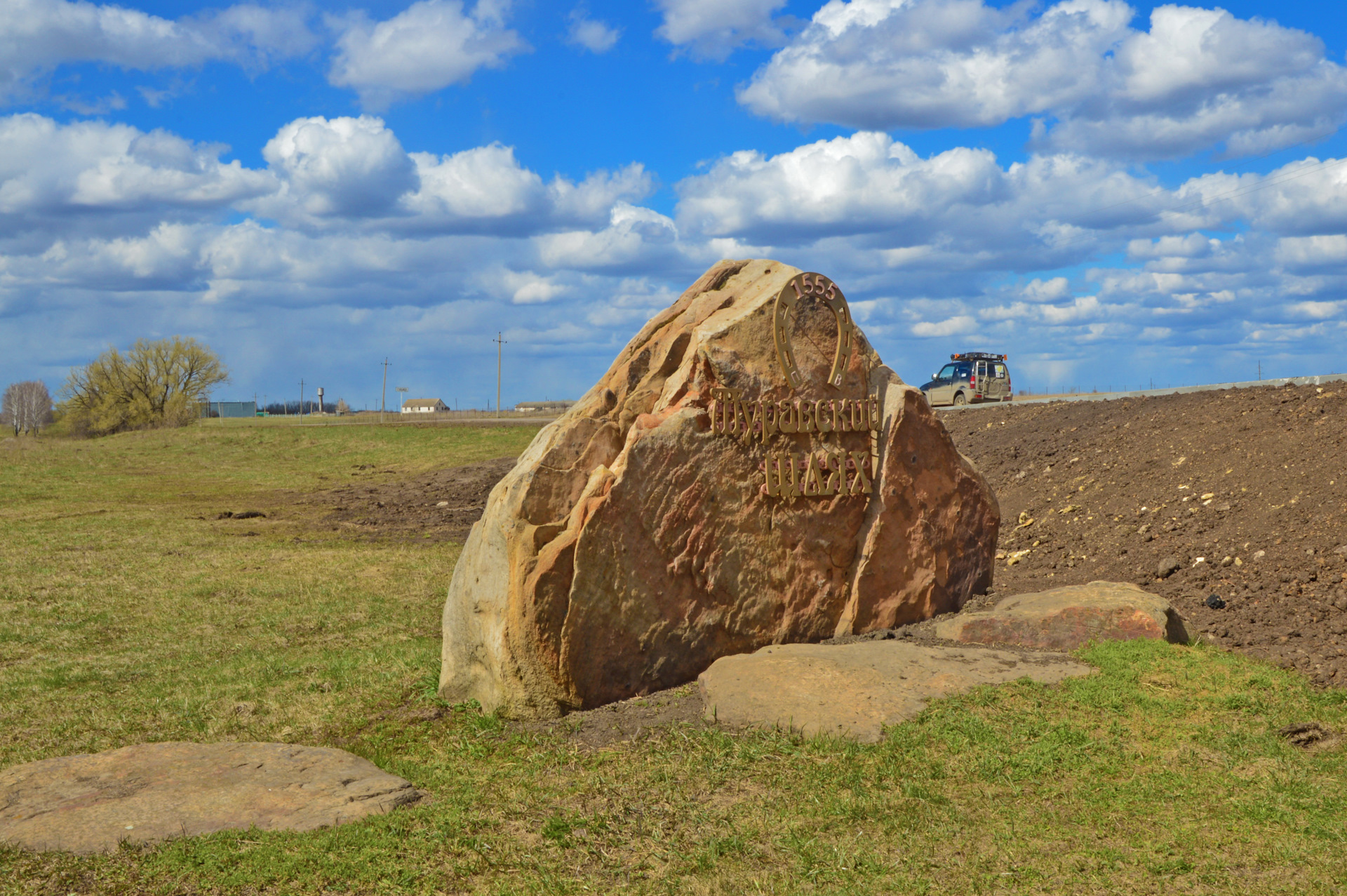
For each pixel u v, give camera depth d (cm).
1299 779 650
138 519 2355
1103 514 1551
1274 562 1170
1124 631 908
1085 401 2248
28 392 8788
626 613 853
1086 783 646
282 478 3378
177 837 582
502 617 838
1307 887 511
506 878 536
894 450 1011
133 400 7288
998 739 703
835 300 1002
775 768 673
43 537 2039
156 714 909
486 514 898
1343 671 859
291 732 847
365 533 2188
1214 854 551
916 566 1023
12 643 1202
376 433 4169
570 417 911
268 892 517
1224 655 887
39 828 589
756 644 930
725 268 1038
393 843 576
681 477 888
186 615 1346
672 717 789
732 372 922
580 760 721
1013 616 931
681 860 553
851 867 538
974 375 3148
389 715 880
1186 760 681
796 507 957
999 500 1823
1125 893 509
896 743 698
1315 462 1375
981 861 542
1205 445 1625
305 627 1270
